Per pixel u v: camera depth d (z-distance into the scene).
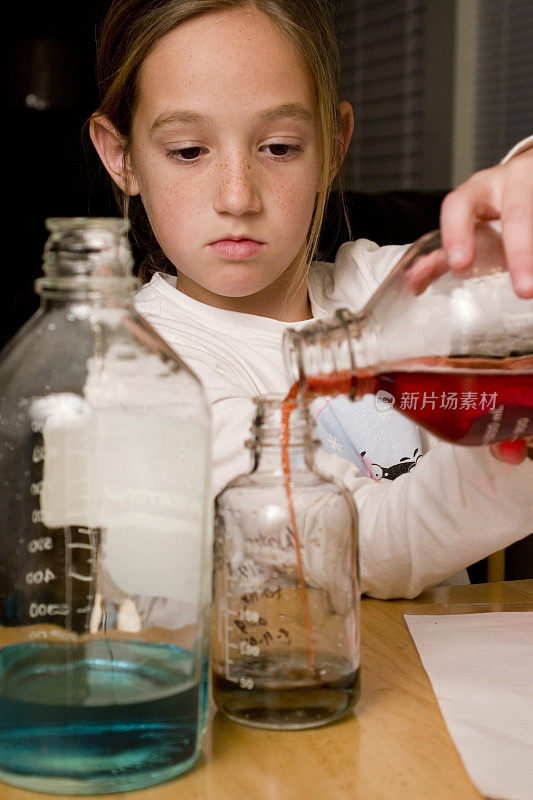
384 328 0.56
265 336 1.10
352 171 3.84
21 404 0.47
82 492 0.46
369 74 3.71
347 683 0.51
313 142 0.97
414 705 0.54
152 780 0.45
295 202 0.96
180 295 1.14
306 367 0.54
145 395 0.47
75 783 0.44
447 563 0.71
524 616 0.68
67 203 3.66
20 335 0.49
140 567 0.47
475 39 3.23
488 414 0.58
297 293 1.16
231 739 0.50
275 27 0.93
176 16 0.93
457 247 0.55
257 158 0.94
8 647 0.46
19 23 3.98
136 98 0.99
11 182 3.71
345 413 1.09
